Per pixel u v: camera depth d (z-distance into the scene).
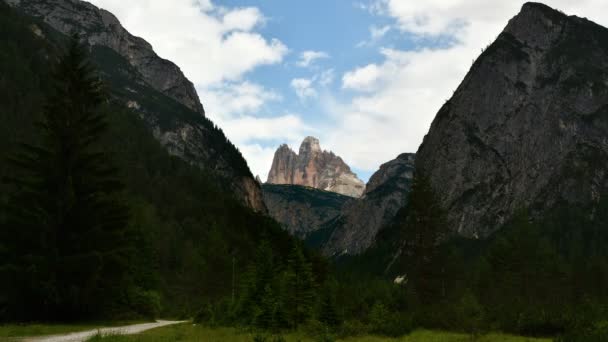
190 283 100.12
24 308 33.88
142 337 24.41
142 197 140.38
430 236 72.06
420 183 74.88
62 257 33.88
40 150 36.66
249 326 37.28
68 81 39.72
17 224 33.75
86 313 37.19
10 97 117.69
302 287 47.59
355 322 36.44
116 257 36.69
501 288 78.19
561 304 45.91
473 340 31.48
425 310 42.69
